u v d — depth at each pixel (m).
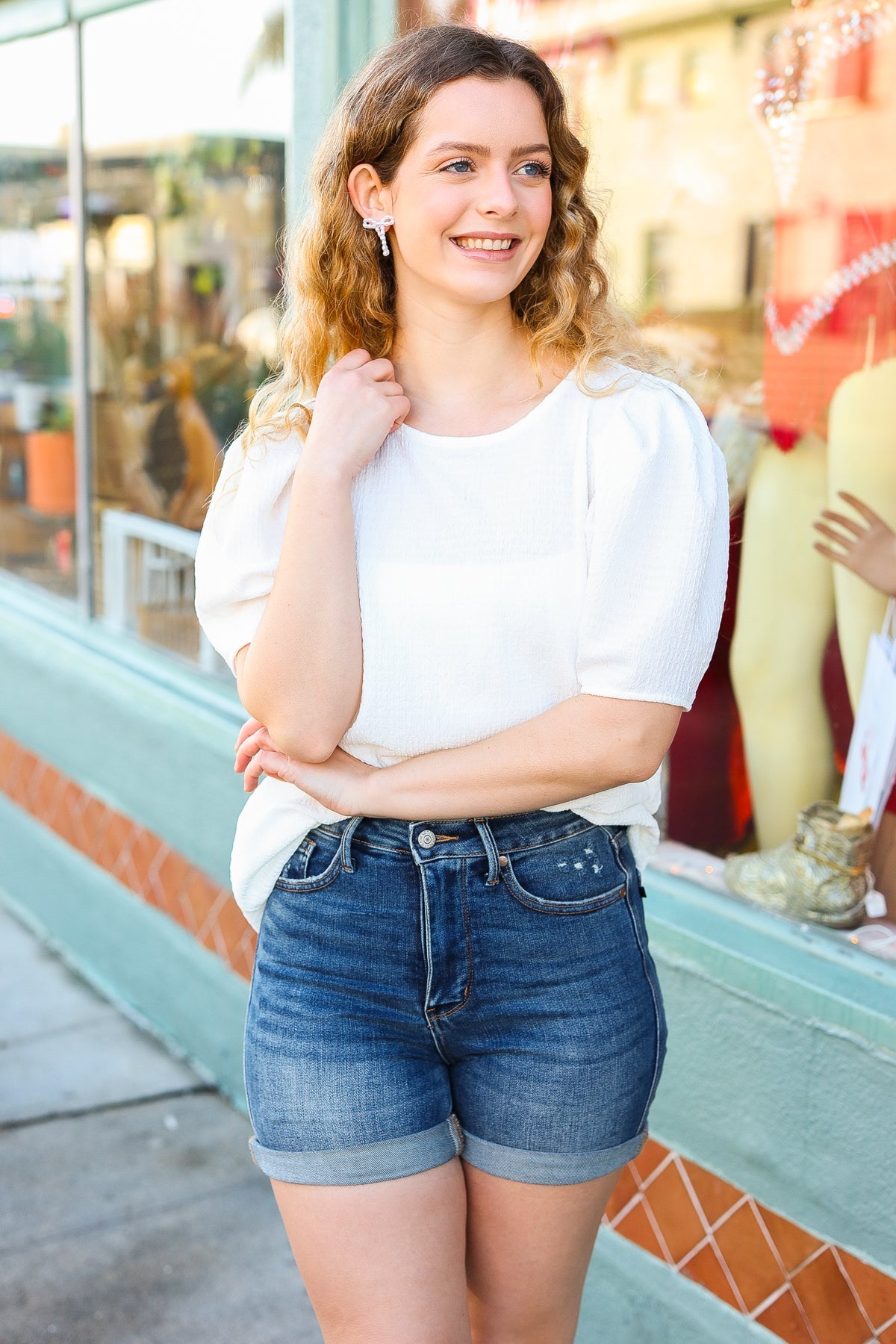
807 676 2.35
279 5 3.04
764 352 2.38
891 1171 1.97
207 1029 3.51
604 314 1.55
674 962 2.27
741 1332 2.23
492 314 1.50
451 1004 1.49
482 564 1.45
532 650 1.46
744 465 2.40
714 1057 2.22
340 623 1.46
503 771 1.44
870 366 2.23
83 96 3.89
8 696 4.37
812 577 2.32
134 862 3.78
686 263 2.49
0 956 4.17
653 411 1.43
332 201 1.54
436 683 1.46
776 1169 2.14
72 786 4.07
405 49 1.44
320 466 1.45
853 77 2.20
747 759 2.42
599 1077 1.48
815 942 2.19
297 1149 1.47
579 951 1.49
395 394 1.49
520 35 2.61
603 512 1.41
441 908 1.47
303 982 1.51
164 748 3.56
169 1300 2.67
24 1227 2.88
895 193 2.17
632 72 2.51
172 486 3.68
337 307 1.59
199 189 3.47
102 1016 3.81
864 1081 2.00
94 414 4.04
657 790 1.59
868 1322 2.04
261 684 1.48
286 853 1.56
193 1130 3.26
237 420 3.43
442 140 1.40
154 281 3.70
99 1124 3.28
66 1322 2.60
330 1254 1.47
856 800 2.29
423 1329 1.43
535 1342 1.59
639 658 1.40
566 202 1.52
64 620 4.25
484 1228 1.55
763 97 2.33
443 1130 1.51
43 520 4.38
